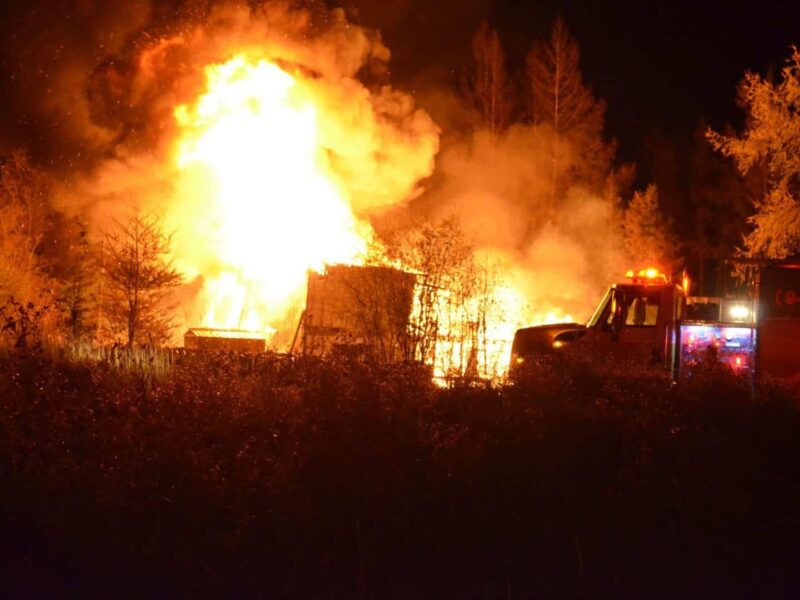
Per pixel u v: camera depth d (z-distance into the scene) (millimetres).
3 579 6516
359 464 7477
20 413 8289
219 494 7062
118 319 18406
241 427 8188
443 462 7793
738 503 8156
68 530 6789
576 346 14438
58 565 6676
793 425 9508
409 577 6859
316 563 6809
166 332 19344
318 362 10406
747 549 7703
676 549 7605
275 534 6883
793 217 20672
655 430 9023
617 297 15023
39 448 7699
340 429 7781
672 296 14852
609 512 7871
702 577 7254
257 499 7086
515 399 9461
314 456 7516
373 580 6723
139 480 7164
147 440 7719
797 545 7797
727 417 9672
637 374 11914
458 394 9633
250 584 6594
